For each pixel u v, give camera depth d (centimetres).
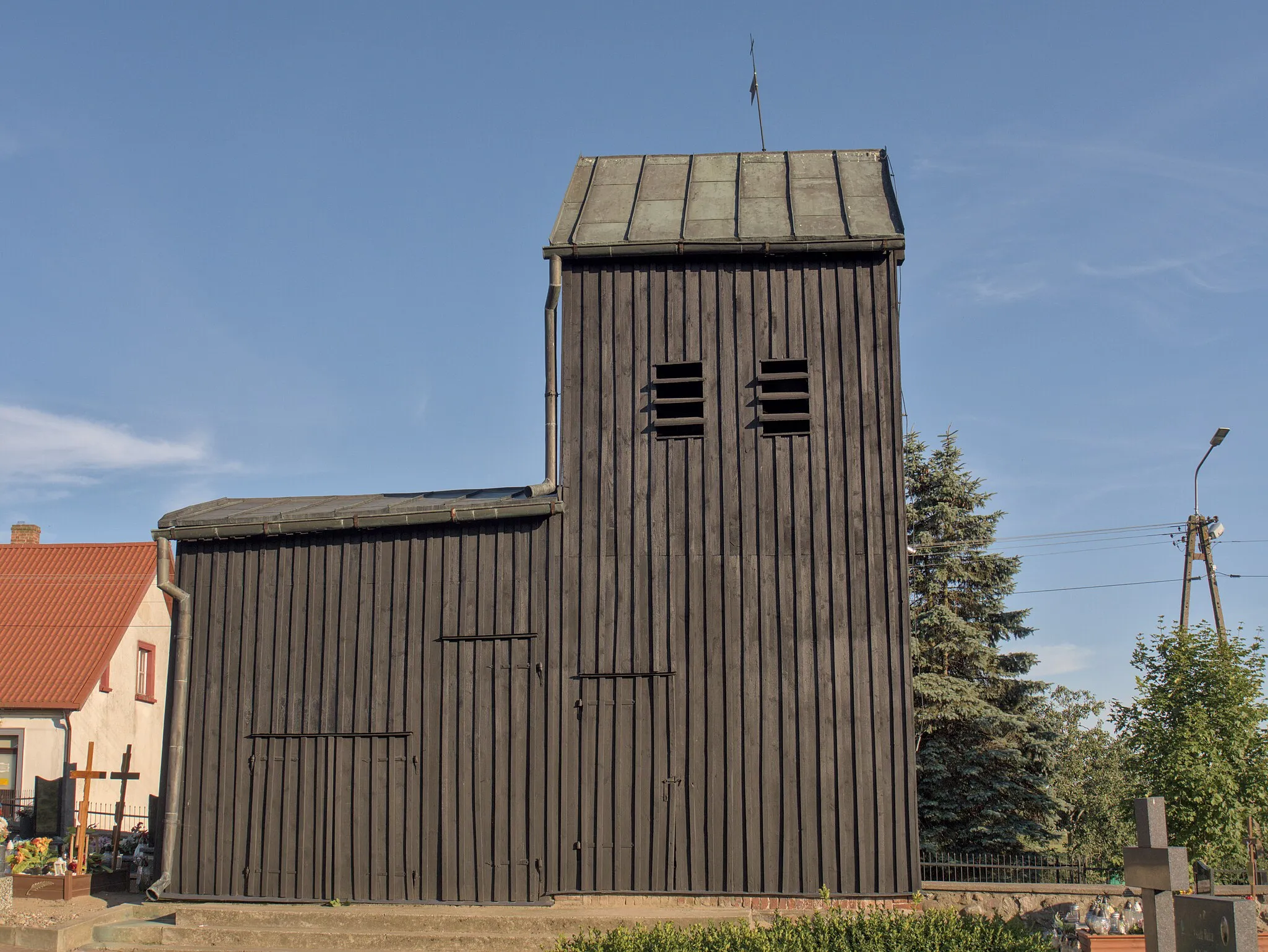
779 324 1588
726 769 1460
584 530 1552
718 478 1547
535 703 1511
